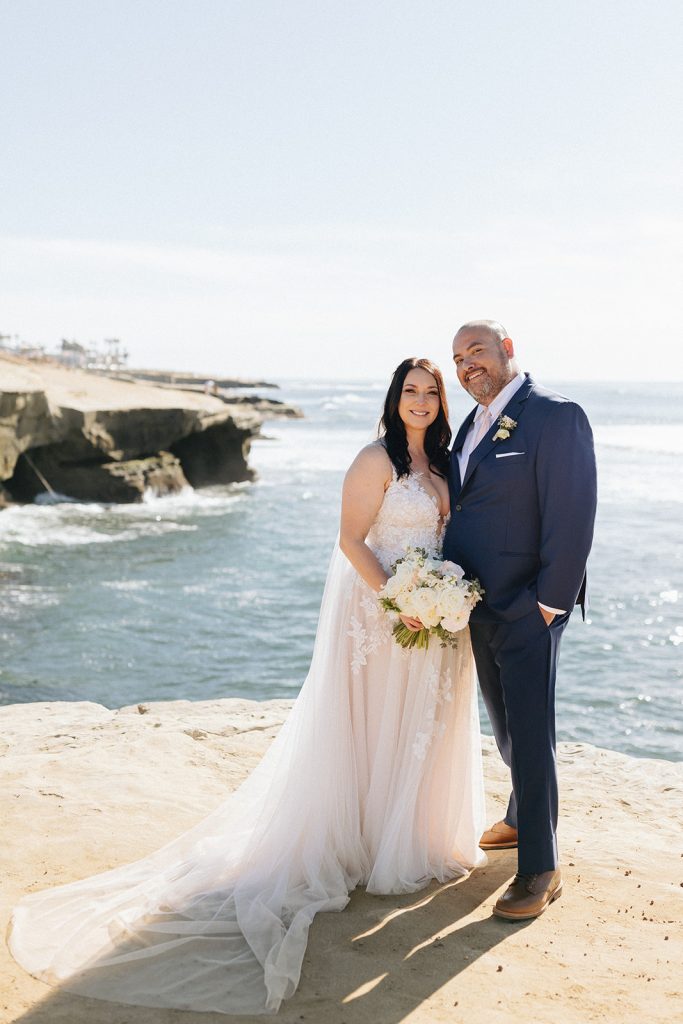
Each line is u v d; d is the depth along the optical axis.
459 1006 2.65
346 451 49.34
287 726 3.68
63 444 27.31
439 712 3.55
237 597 16.92
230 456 33.91
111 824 3.82
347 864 3.48
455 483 3.58
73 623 15.05
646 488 32.09
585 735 10.01
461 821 3.62
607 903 3.31
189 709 5.73
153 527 24.53
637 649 13.18
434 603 3.24
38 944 2.96
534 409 3.37
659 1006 2.66
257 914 3.13
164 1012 2.62
